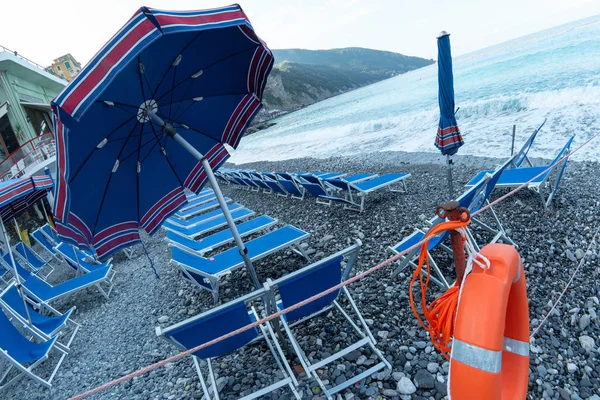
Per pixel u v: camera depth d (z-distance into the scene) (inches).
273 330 111.9
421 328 108.3
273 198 354.3
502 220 169.5
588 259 130.0
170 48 73.1
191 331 76.7
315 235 210.1
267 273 173.8
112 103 71.8
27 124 748.0
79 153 73.6
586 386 84.9
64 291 195.2
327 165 462.9
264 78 97.0
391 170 338.3
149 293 194.5
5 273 293.7
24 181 137.3
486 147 319.9
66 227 80.4
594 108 341.1
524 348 67.5
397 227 189.9
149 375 119.1
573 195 179.8
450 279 129.3
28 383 135.1
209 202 347.3
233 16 70.7
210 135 108.3
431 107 652.7
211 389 102.1
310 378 97.2
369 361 99.1
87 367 136.0
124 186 92.2
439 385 86.7
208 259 161.2
